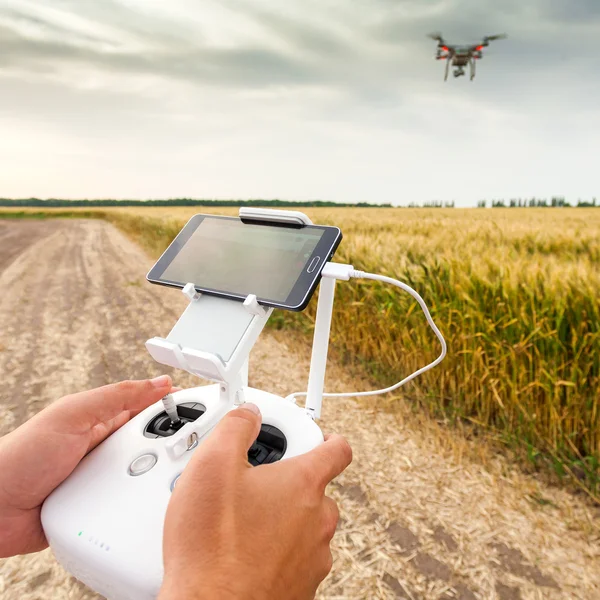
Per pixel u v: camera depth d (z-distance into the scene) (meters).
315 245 0.80
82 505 0.54
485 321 2.66
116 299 6.42
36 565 1.77
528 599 1.57
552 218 12.73
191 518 0.37
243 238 0.88
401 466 2.32
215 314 0.77
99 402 0.65
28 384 3.49
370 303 3.67
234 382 0.71
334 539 1.85
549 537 1.84
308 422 0.68
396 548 1.80
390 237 5.96
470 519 1.95
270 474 0.43
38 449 0.57
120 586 0.47
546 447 2.36
